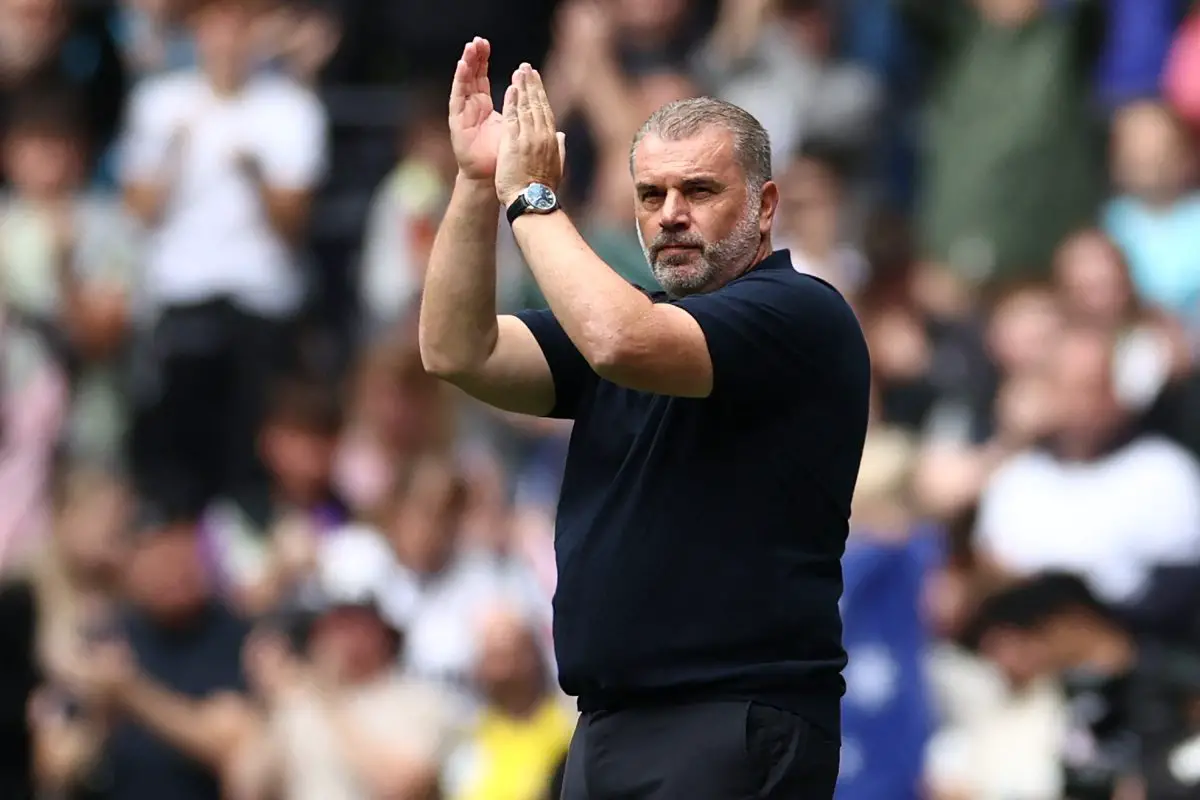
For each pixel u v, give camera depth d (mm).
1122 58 36625
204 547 30812
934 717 27281
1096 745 22203
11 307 36625
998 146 36500
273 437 33094
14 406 36062
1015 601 26656
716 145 15797
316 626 28562
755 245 15945
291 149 36625
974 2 37562
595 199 35500
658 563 15680
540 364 16625
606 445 16172
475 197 16453
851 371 16000
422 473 31328
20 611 26516
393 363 32656
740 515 15695
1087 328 31812
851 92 36344
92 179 39781
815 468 15828
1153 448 30000
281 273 36500
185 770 29125
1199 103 35438
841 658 15977
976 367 33188
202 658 29641
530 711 27312
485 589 30109
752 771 15539
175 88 36844
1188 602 28172
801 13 37125
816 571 15898
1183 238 34906
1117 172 36219
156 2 39156
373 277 36438
